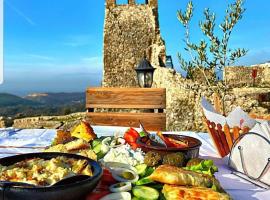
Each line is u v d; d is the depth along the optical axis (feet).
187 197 3.66
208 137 8.10
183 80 37.35
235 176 5.17
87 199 3.80
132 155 5.01
